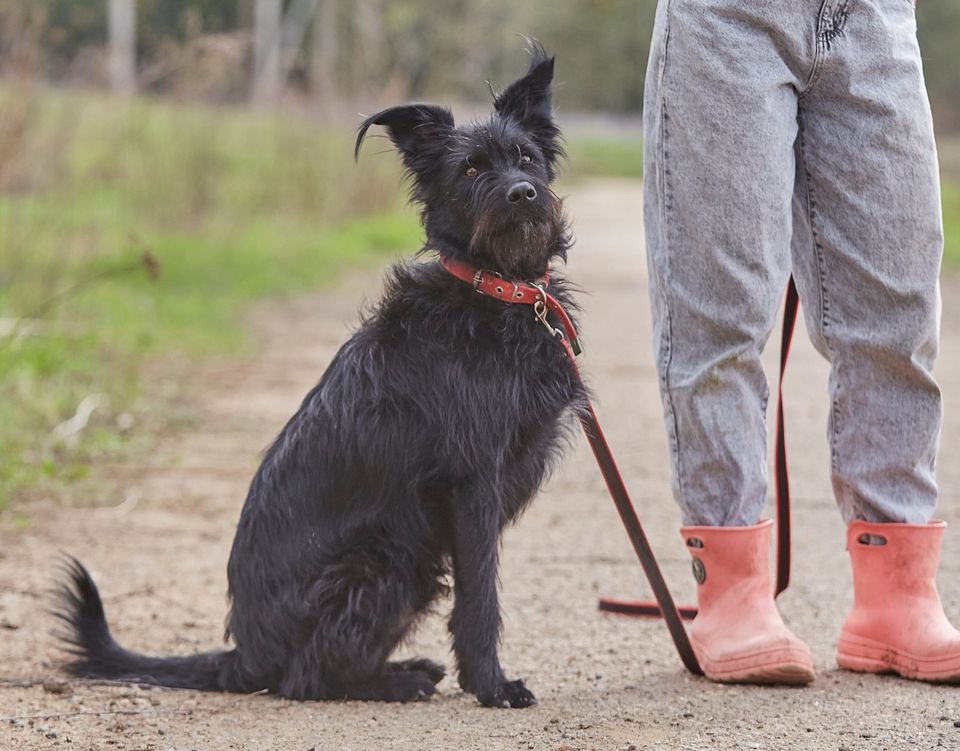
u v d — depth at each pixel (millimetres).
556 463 7621
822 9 6488
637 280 33188
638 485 12773
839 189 6711
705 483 6941
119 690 7031
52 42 22531
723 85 6500
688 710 6426
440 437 6828
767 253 6641
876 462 6977
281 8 44125
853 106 6621
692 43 6547
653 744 5879
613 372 19344
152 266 16875
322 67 40156
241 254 30141
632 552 10305
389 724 6395
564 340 7262
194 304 23562
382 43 42688
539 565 9883
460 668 6910
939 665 6758
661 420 16000
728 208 6570
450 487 6871
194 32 29234
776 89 6547
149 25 29531
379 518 6949
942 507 11500
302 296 27781
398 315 7188
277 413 16156
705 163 6574
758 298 6656
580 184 86438
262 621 7000
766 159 6539
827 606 8656
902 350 6754
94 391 15805
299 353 20797
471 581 6883
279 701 6922
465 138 7762
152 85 30391
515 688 6793
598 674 7262
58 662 7504
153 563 9922
